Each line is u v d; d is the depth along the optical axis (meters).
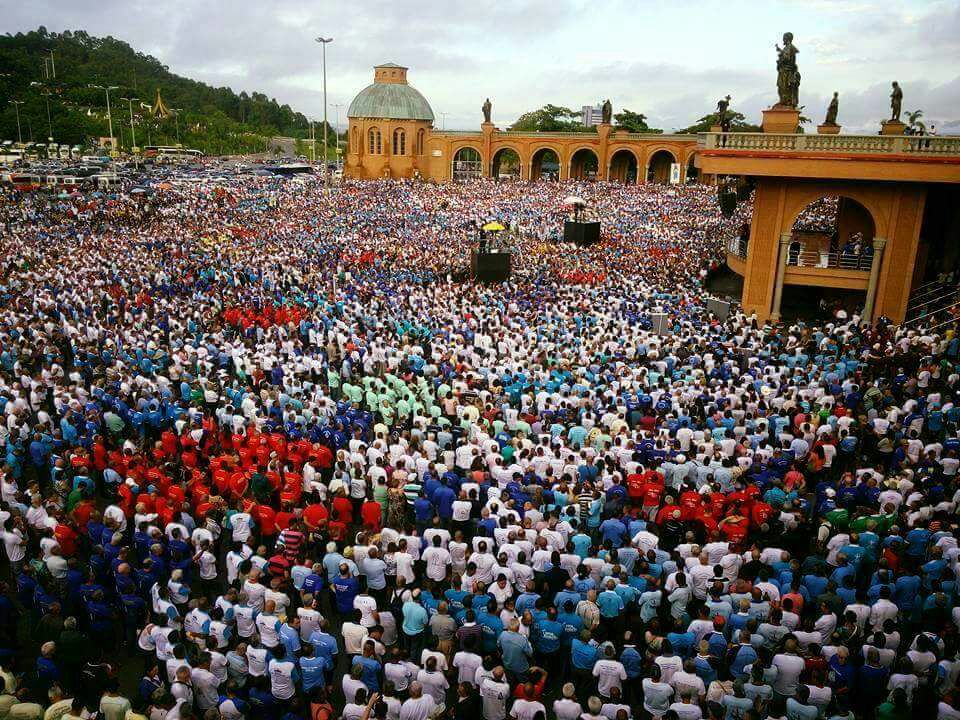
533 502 14.41
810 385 21.45
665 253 49.28
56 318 28.28
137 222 59.34
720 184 46.34
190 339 25.73
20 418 17.86
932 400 20.42
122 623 13.08
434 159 109.94
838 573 12.07
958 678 10.17
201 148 190.75
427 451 16.55
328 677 10.63
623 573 11.67
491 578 12.37
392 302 32.22
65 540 13.16
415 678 10.18
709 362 23.05
